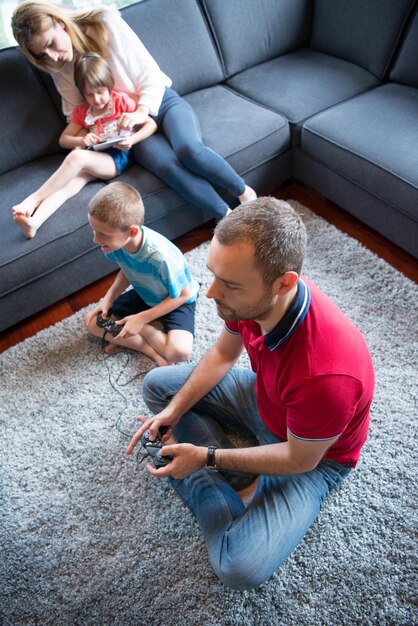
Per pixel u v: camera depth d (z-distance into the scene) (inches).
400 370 62.1
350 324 37.2
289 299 34.1
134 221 54.1
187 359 66.2
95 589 48.6
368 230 82.5
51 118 79.4
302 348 34.0
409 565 47.0
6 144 76.8
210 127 80.4
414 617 44.0
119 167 75.6
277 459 39.8
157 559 49.9
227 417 54.1
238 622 45.2
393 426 56.9
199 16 84.6
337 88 85.1
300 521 43.1
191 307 68.1
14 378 67.8
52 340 71.7
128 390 64.7
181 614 46.2
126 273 62.8
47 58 68.9
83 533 52.6
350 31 86.9
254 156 80.2
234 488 50.9
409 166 68.0
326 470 45.4
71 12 72.3
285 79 88.7
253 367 44.4
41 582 49.6
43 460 58.9
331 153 76.9
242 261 30.3
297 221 31.7
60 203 70.3
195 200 74.0
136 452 58.2
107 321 64.0
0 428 62.5
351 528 49.9
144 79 76.0
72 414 62.9
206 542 45.3
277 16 90.3
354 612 44.7
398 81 84.1
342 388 33.0
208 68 88.3
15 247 67.2
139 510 53.7
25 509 55.0
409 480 52.6
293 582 47.0
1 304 69.4
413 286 71.4
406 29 80.2
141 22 79.5
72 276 74.1
